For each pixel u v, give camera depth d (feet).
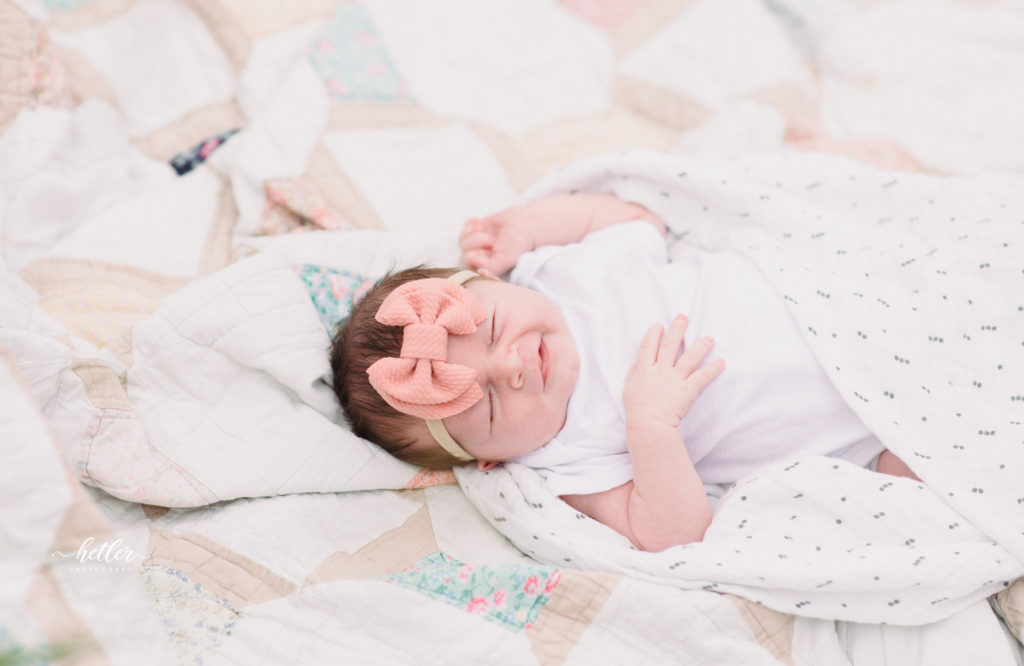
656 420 3.34
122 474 3.29
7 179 4.06
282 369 3.57
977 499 3.07
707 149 4.76
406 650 2.88
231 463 3.43
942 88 5.10
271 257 3.79
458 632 2.87
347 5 5.07
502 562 3.45
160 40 4.91
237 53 4.84
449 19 5.23
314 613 2.95
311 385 3.63
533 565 3.32
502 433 3.53
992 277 3.49
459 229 4.60
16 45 4.23
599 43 5.30
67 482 2.59
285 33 4.91
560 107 5.15
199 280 3.67
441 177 4.75
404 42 5.08
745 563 3.04
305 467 3.47
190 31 4.95
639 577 3.12
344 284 3.99
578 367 3.67
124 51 4.80
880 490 3.16
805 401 3.52
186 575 3.07
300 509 3.38
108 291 3.87
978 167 4.70
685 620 2.94
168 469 3.37
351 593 2.93
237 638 2.91
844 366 3.43
